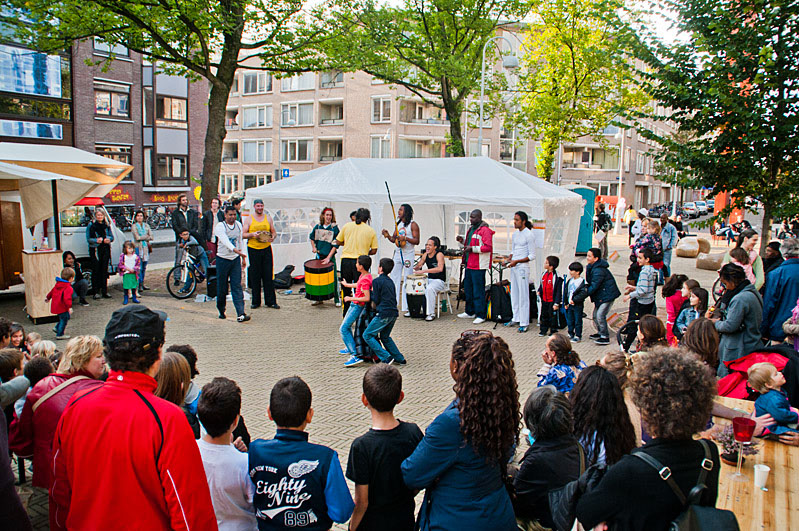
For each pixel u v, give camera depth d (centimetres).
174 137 3403
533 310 1054
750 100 633
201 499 224
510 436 268
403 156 4516
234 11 1350
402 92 4388
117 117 3095
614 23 711
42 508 425
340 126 4703
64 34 1311
